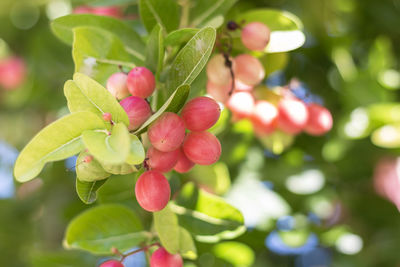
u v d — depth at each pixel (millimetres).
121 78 405
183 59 390
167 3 453
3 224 781
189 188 462
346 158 639
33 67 753
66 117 344
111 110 359
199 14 470
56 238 736
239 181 601
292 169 611
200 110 377
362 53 680
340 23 655
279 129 536
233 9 510
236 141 592
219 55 446
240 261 553
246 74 457
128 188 521
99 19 460
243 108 488
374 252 648
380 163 652
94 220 454
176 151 378
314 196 622
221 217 455
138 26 561
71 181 742
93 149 333
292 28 462
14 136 899
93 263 578
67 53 735
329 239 636
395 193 656
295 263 695
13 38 854
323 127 530
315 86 655
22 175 344
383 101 601
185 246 427
